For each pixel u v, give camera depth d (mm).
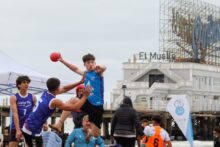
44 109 15711
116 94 106938
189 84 107375
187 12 115750
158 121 20500
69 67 16469
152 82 108625
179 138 99688
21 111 17203
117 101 103188
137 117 20391
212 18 120438
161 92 105562
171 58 113438
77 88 17109
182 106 28859
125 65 110312
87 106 16875
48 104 15664
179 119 28922
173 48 114062
